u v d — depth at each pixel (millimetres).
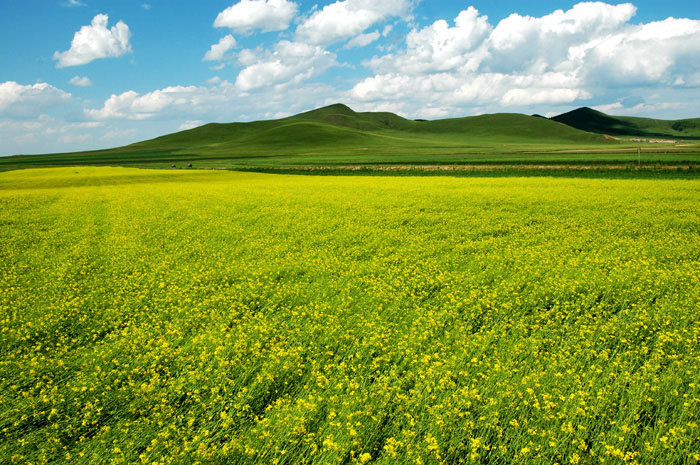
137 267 15570
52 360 8586
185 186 49125
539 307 10750
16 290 13125
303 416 6363
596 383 7125
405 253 16484
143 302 12188
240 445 5832
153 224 24359
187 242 19750
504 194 33594
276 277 14109
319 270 14383
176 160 154000
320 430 6219
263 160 131500
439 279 12906
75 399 7184
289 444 6023
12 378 7957
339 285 12781
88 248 18875
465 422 6078
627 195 31297
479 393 6988
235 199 35000
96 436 6207
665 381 6984
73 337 10172
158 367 8297
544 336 9289
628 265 13742
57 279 14188
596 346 8844
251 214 27031
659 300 10797
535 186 39656
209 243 19531
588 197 30562
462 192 35688
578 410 6180
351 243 18781
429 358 7961
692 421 6086
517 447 5777
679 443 5539
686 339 8430
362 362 8312
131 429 6391
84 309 11469
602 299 11133
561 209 26047
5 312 11328
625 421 6117
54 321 10477
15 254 18047
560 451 5680
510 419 6344
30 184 57906
